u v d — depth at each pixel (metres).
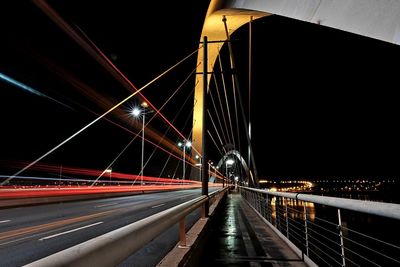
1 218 11.74
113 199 24.06
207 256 6.00
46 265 0.99
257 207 14.42
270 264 5.41
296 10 5.29
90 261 1.23
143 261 5.54
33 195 18.05
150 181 77.06
